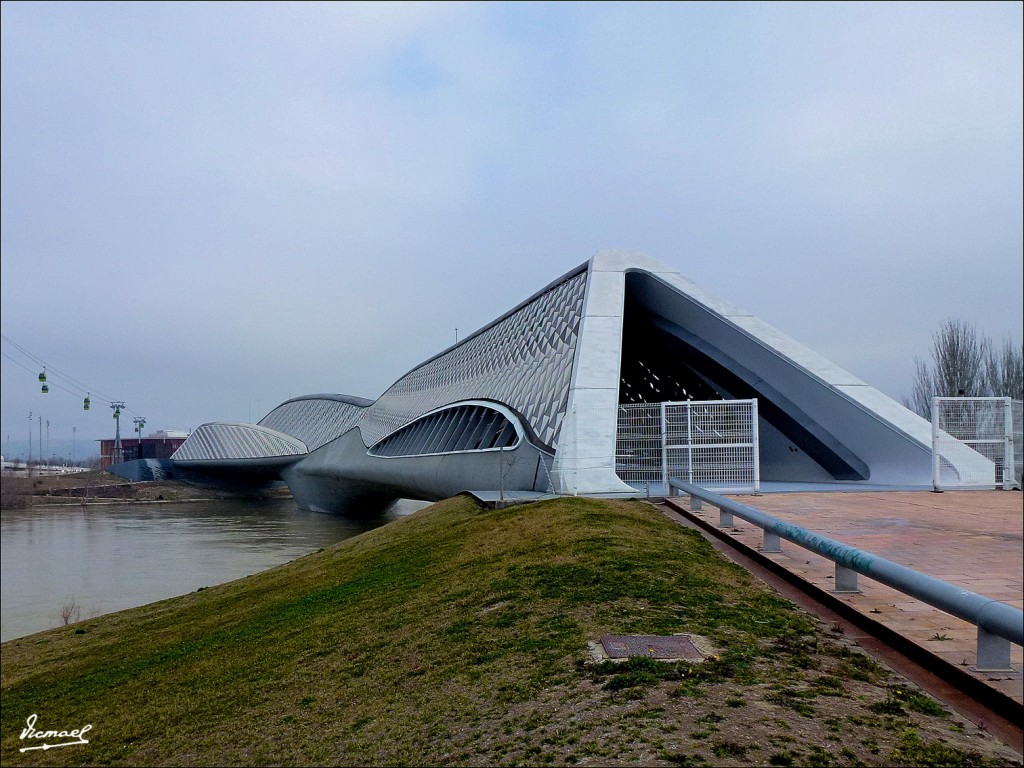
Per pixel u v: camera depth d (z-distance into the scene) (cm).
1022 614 522
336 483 5562
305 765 575
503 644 730
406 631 862
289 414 9181
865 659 632
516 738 517
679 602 802
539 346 2759
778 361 2222
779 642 673
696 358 2633
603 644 672
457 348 4712
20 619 2019
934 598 615
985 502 1591
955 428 1986
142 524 4856
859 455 2244
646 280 2398
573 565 984
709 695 541
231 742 677
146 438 11188
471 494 2017
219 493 8188
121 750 749
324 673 800
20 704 1102
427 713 609
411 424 4206
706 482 1961
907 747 461
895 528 1238
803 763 439
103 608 2144
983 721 516
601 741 484
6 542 2422
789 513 1422
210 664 1000
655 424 1998
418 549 1430
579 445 1848
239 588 1708
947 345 3281
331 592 1252
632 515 1380
